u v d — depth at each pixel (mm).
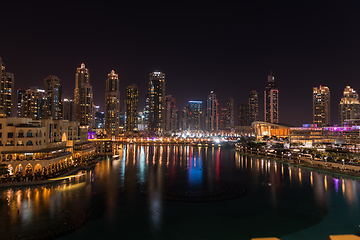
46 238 57125
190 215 72438
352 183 111375
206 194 94125
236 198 89188
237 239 57969
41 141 120188
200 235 59938
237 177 127500
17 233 59188
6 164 104188
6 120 111688
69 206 77938
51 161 115688
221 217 71188
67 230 61469
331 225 66000
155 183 112000
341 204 82375
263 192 97188
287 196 91688
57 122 144250
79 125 182500
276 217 71438
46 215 70188
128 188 101812
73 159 155000
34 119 126688
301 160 176125
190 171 145625
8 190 93250
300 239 58125
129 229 62812
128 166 162000
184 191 98250
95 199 85750
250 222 67875
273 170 148750
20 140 110812
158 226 64750
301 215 72938
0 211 72438
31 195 87875
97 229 62406
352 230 63094
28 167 108750
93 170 143250
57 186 101125
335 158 151000
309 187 104688
